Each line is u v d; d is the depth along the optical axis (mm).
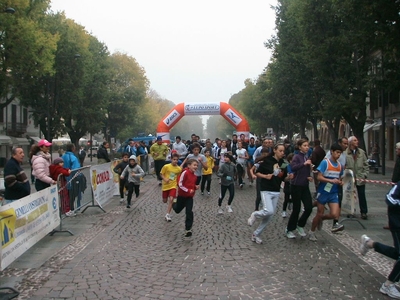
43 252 7773
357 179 10547
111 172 14922
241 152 17500
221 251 7719
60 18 41094
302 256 7355
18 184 8172
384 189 17312
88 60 43250
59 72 39438
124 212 12172
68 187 10727
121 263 7016
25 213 6969
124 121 62219
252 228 9766
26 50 26188
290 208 12562
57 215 9086
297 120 43500
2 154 43438
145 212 12148
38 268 6781
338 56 25891
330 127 33938
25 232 6941
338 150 8219
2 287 5695
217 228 9773
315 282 5996
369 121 40719
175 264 6926
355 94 26047
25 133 48969
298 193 8547
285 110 39844
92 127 47812
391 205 5691
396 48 16688
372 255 7379
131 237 8938
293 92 37094
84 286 5914
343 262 6977
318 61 26250
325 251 7688
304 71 32500
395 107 34719
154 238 8836
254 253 7566
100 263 7027
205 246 8102
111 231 9547
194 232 9383
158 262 7051
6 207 6113
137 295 5543
